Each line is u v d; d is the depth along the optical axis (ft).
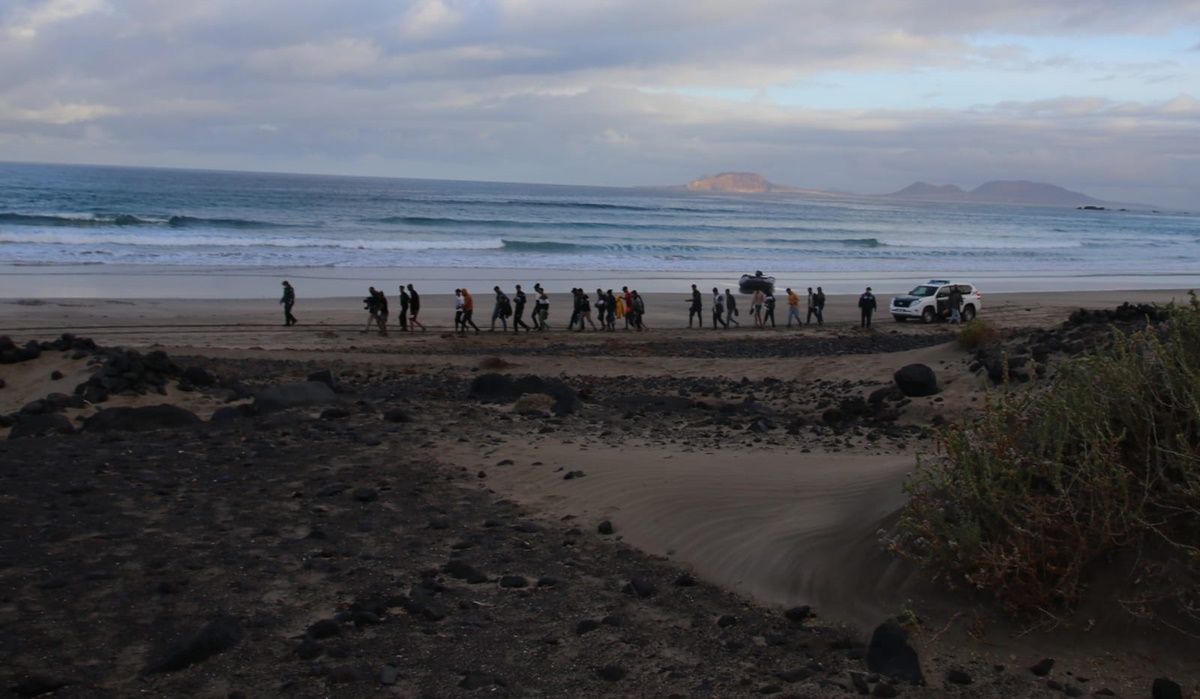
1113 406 18.92
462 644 17.79
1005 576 17.78
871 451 35.17
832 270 232.32
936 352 62.59
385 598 19.76
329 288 154.71
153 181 646.33
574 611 19.57
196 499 27.58
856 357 72.08
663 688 16.03
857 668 16.74
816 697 15.62
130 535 23.89
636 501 26.91
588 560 22.93
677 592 20.71
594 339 109.70
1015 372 46.14
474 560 22.65
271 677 16.22
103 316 113.39
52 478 29.58
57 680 15.60
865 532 21.27
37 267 161.48
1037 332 56.90
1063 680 15.99
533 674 16.56
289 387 46.93
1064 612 17.43
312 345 97.19
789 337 113.39
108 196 401.90
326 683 15.98
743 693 15.84
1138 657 16.40
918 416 45.19
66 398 44.70
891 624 17.12
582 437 38.29
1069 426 18.53
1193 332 19.98
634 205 615.16
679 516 25.39
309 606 19.52
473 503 27.81
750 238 341.62
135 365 48.62
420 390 58.59
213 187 588.50
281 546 23.31
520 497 28.50
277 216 328.90
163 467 31.60
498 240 265.34
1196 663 16.05
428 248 235.40
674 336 114.83
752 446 36.42
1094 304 159.02
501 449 35.06
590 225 358.43
